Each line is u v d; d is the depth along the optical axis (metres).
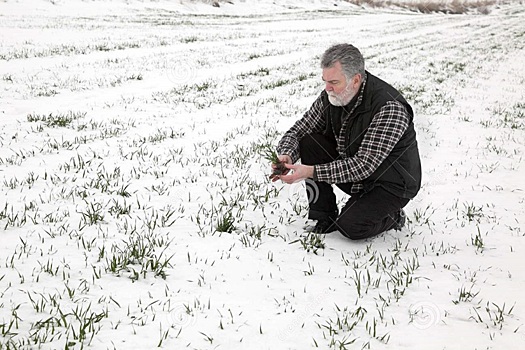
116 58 14.88
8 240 3.80
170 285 3.33
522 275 3.72
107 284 3.28
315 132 4.31
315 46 21.02
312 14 41.72
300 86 12.50
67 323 2.81
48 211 4.43
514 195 5.54
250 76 13.50
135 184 5.31
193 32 23.64
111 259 3.60
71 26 21.77
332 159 4.28
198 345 2.73
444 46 23.44
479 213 4.93
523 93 12.80
